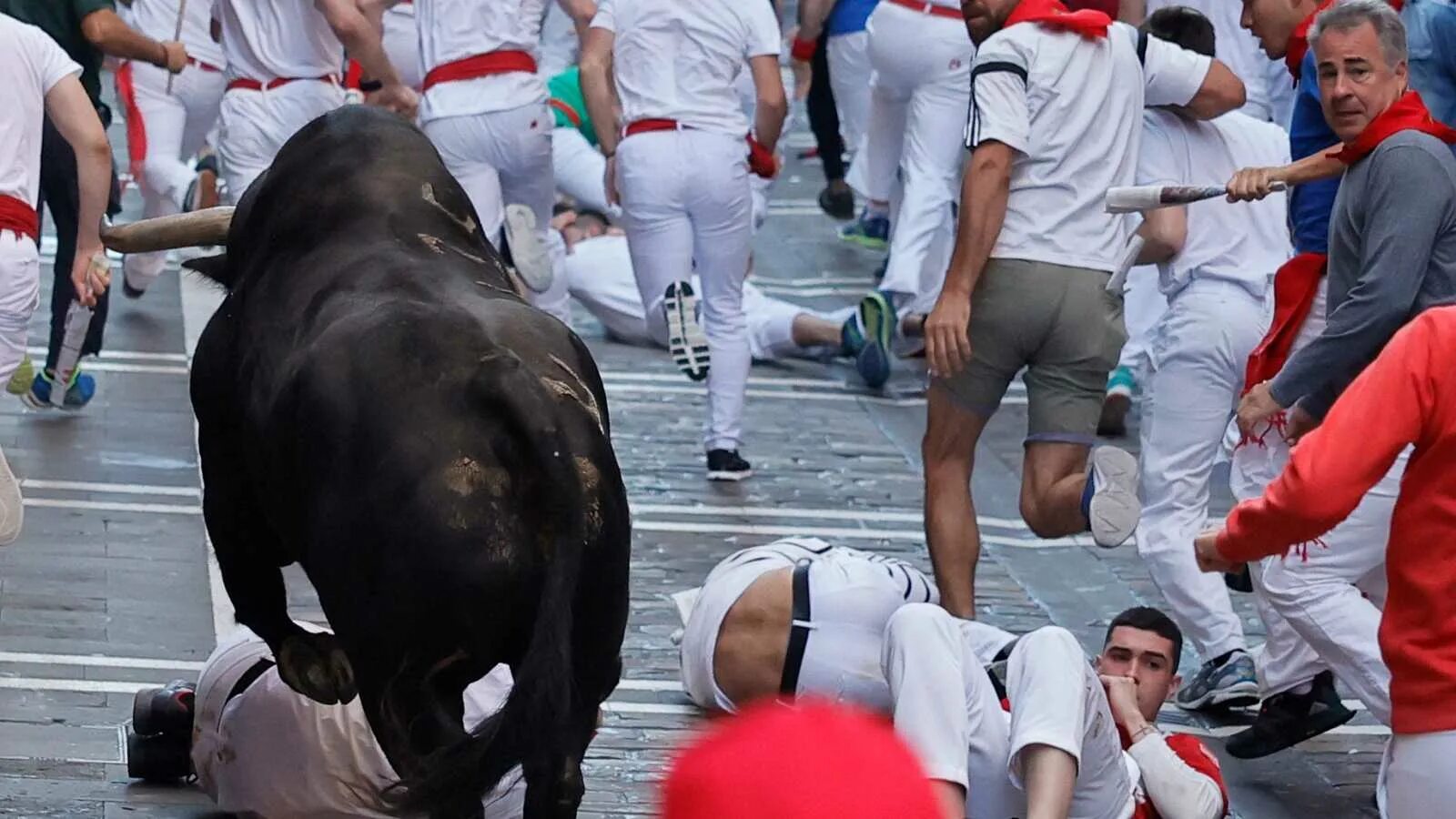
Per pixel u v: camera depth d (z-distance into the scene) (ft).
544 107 71.72
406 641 28.94
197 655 50.26
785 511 66.64
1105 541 50.93
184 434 69.82
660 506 66.18
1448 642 30.94
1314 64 46.03
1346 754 49.47
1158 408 52.65
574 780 28.37
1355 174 42.60
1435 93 55.31
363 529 28.96
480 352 29.53
